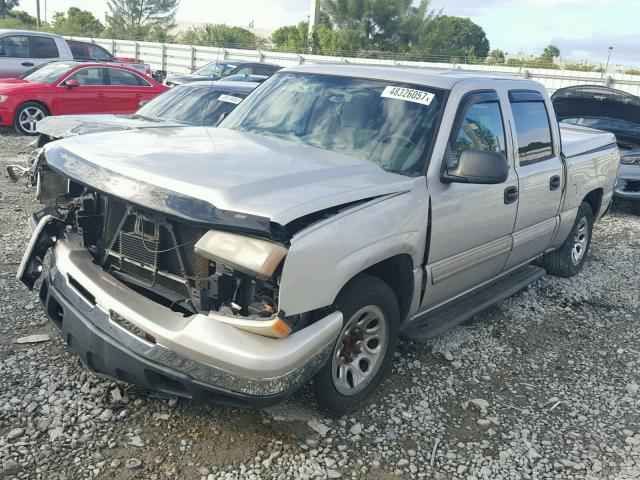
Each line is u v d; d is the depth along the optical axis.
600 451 3.70
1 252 5.77
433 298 4.29
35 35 16.81
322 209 3.16
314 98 4.56
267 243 2.94
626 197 9.77
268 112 4.65
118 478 3.03
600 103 10.06
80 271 3.45
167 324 3.08
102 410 3.52
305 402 3.80
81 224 3.63
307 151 3.96
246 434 3.44
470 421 3.88
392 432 3.64
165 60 33.94
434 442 3.62
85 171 3.40
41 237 3.78
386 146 4.09
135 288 3.48
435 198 3.94
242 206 2.96
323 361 3.24
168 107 8.52
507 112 4.83
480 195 4.35
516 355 4.84
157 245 3.32
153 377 3.14
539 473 3.45
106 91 13.78
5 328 4.32
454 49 45.34
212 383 3.00
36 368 3.85
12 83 13.25
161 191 3.10
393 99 4.32
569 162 5.76
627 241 8.44
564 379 4.54
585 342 5.20
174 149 3.68
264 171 3.38
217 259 2.98
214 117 8.04
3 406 3.45
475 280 4.77
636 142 9.97
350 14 43.62
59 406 3.50
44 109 13.15
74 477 3.01
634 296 6.33
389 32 44.03
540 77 24.09
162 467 3.14
